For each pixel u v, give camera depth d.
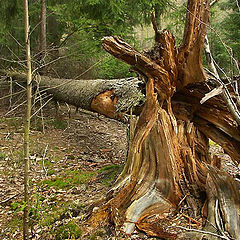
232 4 8.48
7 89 7.92
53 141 5.59
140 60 2.72
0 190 3.40
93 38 8.17
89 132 6.50
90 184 3.55
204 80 2.87
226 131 3.23
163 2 8.28
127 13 8.56
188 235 2.19
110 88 4.44
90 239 2.32
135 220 2.44
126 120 3.88
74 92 5.44
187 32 2.69
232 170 4.07
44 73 7.71
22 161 4.31
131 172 2.83
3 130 5.96
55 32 9.44
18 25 9.20
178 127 3.12
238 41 7.92
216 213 2.29
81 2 7.47
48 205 2.97
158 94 2.91
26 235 2.11
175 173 2.71
